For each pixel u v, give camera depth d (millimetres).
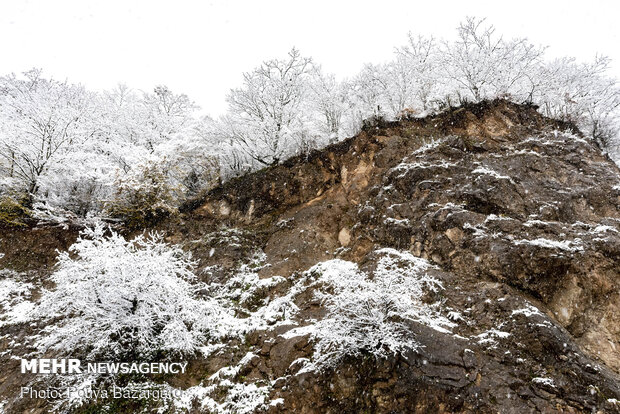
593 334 5023
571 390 4020
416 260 6551
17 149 9352
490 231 6375
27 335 6934
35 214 9203
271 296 7117
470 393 4141
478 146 8750
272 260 8109
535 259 5660
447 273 6102
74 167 9805
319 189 9898
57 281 5699
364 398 4492
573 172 7789
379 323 4332
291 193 9969
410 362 4539
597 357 4754
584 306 5246
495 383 4203
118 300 5539
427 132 9938
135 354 5902
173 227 9992
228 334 6180
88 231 6234
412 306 4777
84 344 5902
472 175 7707
